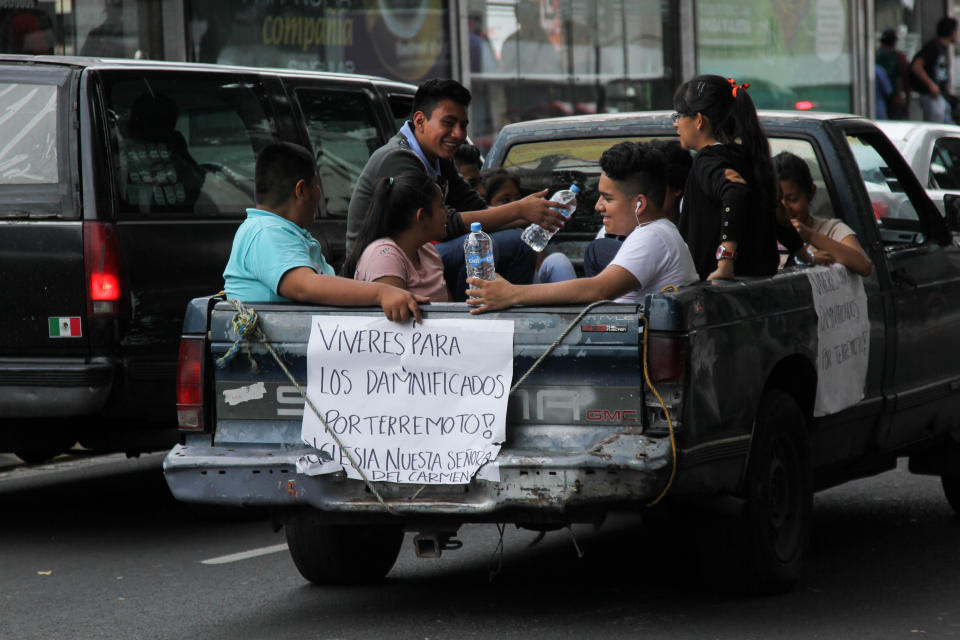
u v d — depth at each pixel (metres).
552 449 8.73
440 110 11.21
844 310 10.99
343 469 9.02
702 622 9.48
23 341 12.27
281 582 11.09
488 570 11.29
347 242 11.17
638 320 8.59
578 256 13.15
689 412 8.66
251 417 9.26
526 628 9.45
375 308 9.09
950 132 22.81
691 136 10.44
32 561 12.07
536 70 31.08
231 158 13.70
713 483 9.09
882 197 12.88
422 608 10.09
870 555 11.60
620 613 9.78
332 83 15.48
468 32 29.44
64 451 13.94
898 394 11.94
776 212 10.41
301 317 9.15
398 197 9.68
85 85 12.47
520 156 13.57
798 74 37.69
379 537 10.74
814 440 10.82
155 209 12.74
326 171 15.07
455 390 8.88
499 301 8.84
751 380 9.46
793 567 10.13
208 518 13.86
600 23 32.47
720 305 9.10
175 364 12.60
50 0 22.98
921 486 14.93
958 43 42.81
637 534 12.62
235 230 13.35
